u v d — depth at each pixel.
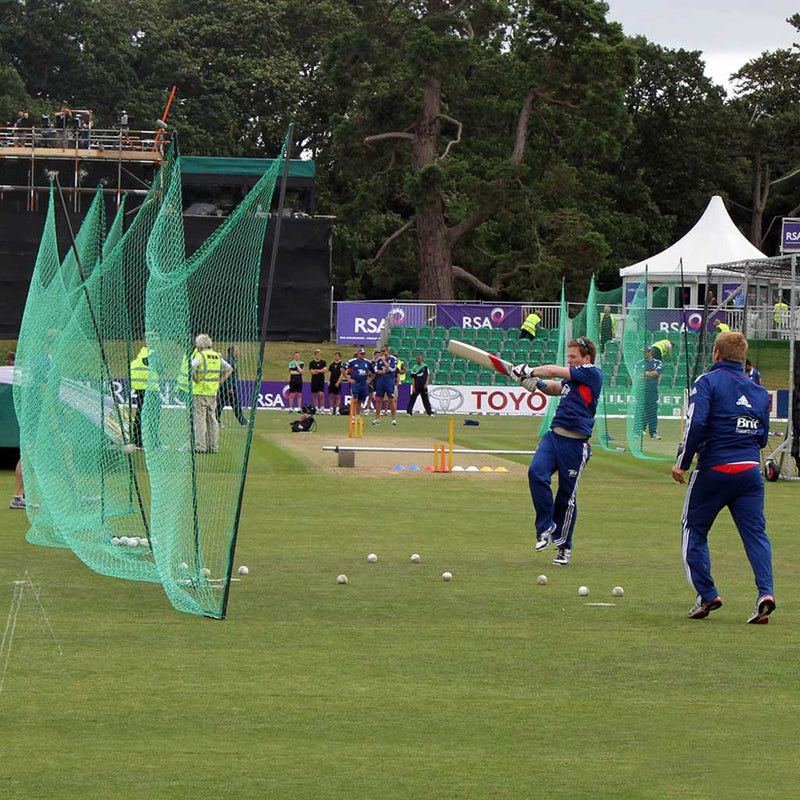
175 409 17.50
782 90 130.38
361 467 36.00
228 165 77.75
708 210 84.00
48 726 10.70
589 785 9.33
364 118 92.50
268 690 11.98
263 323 15.02
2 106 104.00
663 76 124.00
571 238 93.06
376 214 102.94
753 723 11.11
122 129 79.31
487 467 36.75
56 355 23.52
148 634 14.35
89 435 23.62
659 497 30.22
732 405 15.65
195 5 121.38
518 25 92.31
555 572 19.23
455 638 14.41
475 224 91.56
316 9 117.38
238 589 17.27
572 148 93.69
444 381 74.25
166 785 9.21
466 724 10.95
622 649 13.98
